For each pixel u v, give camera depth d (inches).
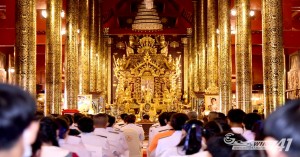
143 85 1809.8
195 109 1277.1
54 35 918.4
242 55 907.4
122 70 1815.9
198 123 325.7
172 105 1707.7
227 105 1039.0
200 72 1510.8
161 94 1803.6
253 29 1381.6
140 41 1843.0
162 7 1878.7
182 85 1825.8
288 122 83.5
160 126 614.2
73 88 1107.9
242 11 912.9
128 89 1797.5
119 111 1683.1
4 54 1535.4
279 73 691.4
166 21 1860.2
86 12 1286.9
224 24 1050.1
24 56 732.7
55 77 912.9
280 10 696.4
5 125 87.4
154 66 1825.8
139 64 1824.6
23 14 734.5
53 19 919.0
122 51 1845.5
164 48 1831.9
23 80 732.0
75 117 571.2
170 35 1847.9
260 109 1349.7
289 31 1246.9
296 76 1488.7
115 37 1845.5
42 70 1747.0
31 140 102.5
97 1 1636.3
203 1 1510.8
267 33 698.2
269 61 694.5
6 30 1206.3
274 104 687.7
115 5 1781.5
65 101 1107.9
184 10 1802.4
